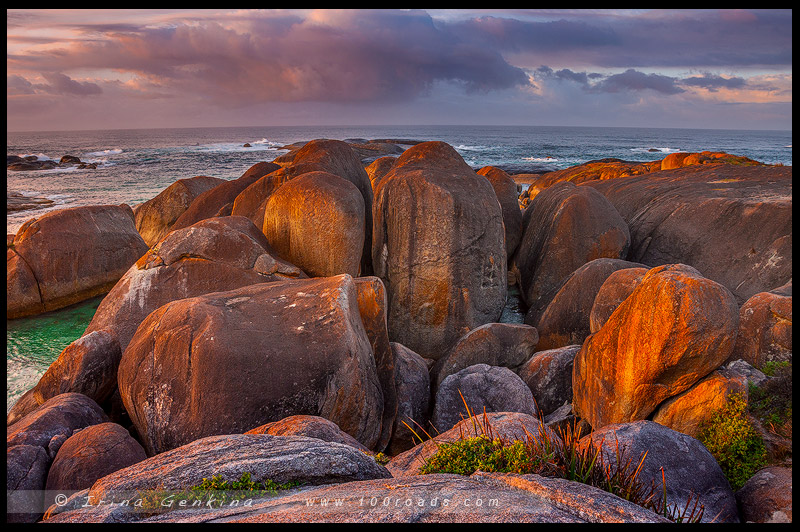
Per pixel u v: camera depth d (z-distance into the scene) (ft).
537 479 12.82
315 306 27.61
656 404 23.30
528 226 55.21
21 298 48.42
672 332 21.52
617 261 38.04
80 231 52.75
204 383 24.16
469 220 41.47
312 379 24.79
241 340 25.25
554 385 31.35
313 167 50.67
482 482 13.32
